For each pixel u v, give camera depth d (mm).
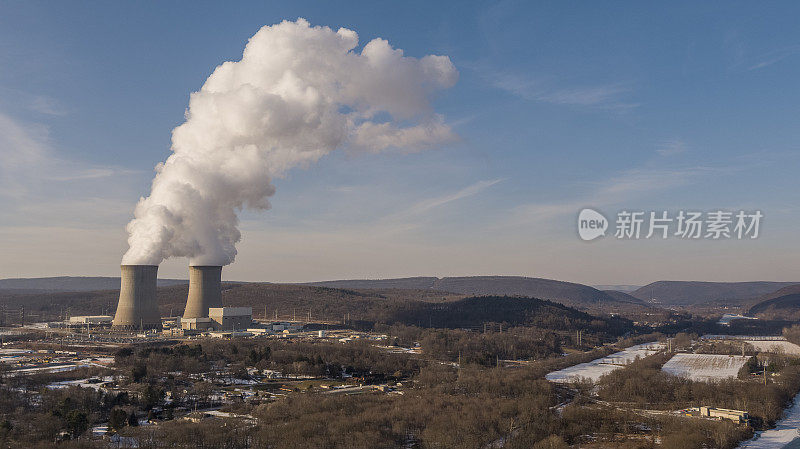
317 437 161125
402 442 169625
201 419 182625
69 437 163750
